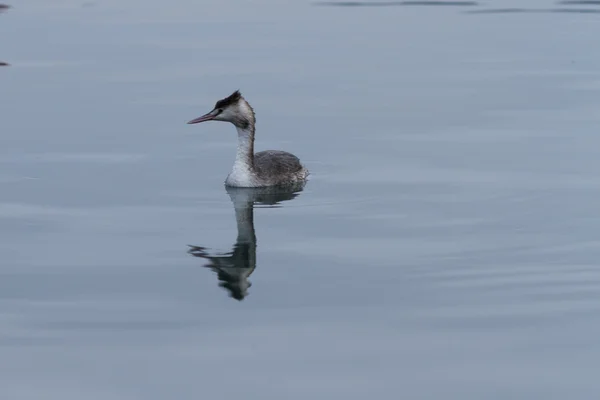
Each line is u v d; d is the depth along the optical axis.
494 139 21.52
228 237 15.99
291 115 23.83
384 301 13.44
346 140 21.80
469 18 35.94
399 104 24.64
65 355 11.95
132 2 39.06
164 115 23.64
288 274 14.40
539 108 23.97
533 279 14.11
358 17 36.28
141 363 11.73
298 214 17.14
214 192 18.47
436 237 15.86
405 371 11.53
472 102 24.67
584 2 38.69
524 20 35.38
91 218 16.92
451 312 13.09
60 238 15.93
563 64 28.61
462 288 13.84
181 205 17.69
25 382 11.32
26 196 18.06
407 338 12.36
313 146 21.41
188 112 23.92
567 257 14.90
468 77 27.28
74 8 37.69
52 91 25.81
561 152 20.44
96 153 20.75
